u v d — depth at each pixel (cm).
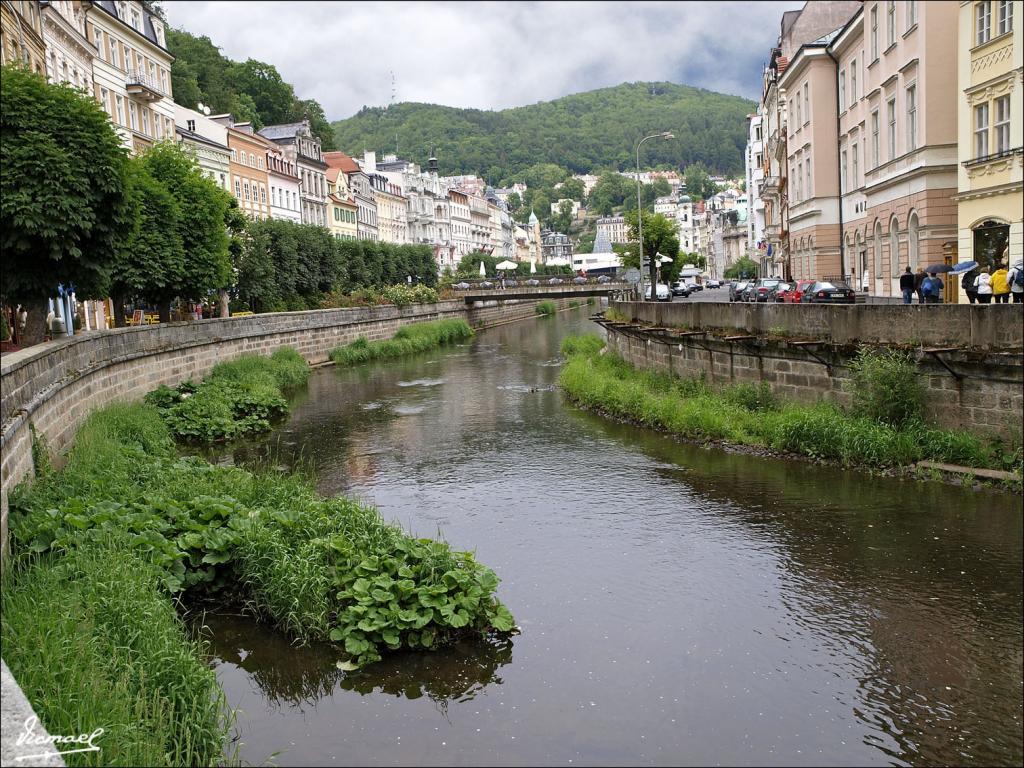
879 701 923
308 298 5841
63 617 880
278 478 1625
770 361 2267
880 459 1773
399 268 7894
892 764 815
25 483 1262
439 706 925
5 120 1977
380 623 1029
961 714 894
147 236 3058
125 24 4891
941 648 1030
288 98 11169
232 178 6725
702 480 1797
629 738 859
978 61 2759
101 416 2027
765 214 8194
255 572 1156
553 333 7119
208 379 3247
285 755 835
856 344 1950
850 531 1427
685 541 1422
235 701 939
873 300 3600
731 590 1212
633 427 2456
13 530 1107
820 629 1087
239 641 1074
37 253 2095
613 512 1602
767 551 1358
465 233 15512
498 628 1063
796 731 869
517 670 997
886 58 3697
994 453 1670
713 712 904
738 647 1045
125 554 1101
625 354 3556
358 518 1327
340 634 1038
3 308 2484
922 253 3300
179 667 882
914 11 3306
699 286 8731
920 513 1495
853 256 4519
